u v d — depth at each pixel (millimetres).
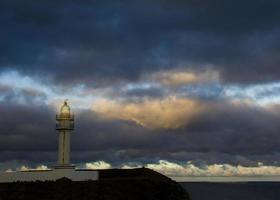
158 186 75938
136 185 73625
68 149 76312
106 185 71125
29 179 72625
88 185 69812
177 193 79188
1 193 64812
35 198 64562
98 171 83188
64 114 76625
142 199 69938
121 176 84875
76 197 65688
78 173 74500
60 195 65688
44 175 72875
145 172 87625
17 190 66062
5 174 72938
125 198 68312
